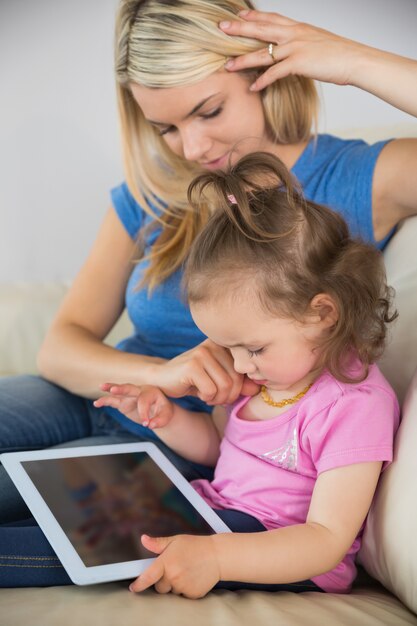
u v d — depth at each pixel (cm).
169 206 150
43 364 151
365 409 109
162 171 150
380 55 126
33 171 221
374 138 160
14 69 216
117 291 160
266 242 108
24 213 224
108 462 126
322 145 144
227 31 129
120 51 134
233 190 111
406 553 102
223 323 109
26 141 220
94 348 147
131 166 151
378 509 108
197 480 127
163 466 126
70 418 147
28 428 141
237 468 119
